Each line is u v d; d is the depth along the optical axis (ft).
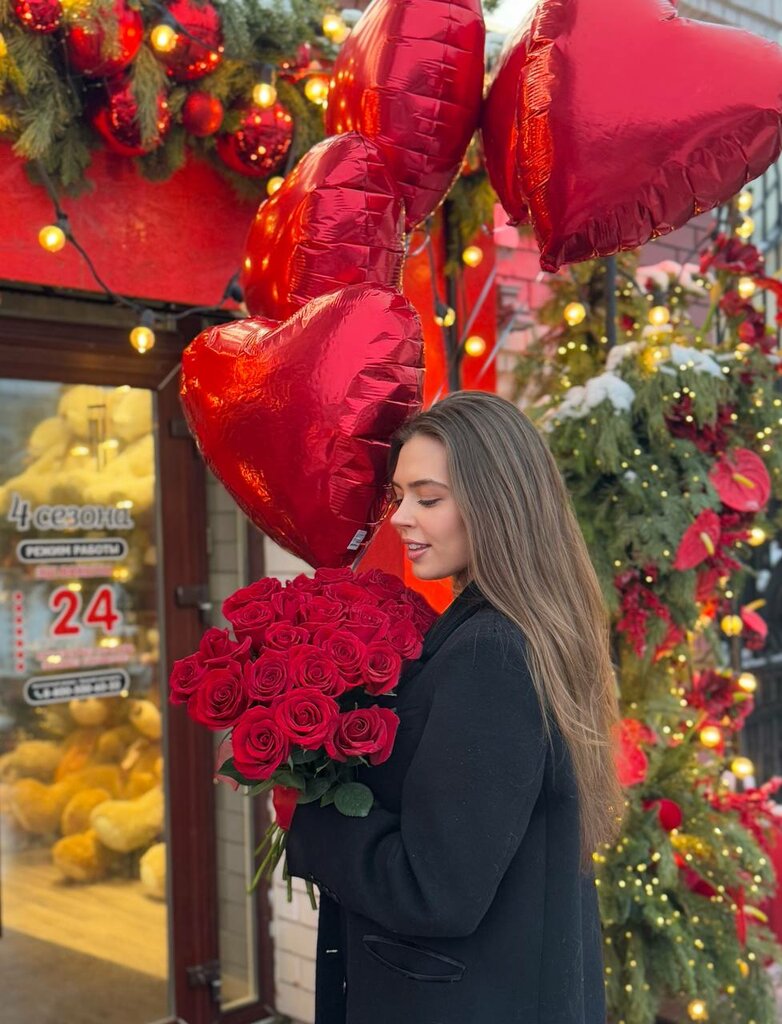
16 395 9.04
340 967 5.25
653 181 5.70
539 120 5.82
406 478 4.92
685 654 10.03
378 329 5.33
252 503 5.75
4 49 6.88
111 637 9.65
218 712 4.43
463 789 4.17
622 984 9.03
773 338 9.62
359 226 5.91
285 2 8.22
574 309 8.94
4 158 7.74
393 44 6.22
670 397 8.75
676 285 11.02
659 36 5.72
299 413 5.31
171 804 9.96
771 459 9.38
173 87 7.96
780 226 14.33
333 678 4.35
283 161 8.82
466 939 4.44
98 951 9.60
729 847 9.32
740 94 5.58
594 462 8.96
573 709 4.51
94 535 9.52
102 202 8.25
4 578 9.05
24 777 9.23
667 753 9.68
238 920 10.43
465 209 9.89
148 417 9.80
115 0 7.07
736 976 9.09
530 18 6.13
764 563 14.76
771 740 14.60
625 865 8.93
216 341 5.75
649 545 8.56
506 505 4.72
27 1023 9.28
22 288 8.66
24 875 9.29
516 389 11.05
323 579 5.35
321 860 4.52
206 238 8.86
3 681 9.09
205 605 10.13
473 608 4.81
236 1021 10.21
